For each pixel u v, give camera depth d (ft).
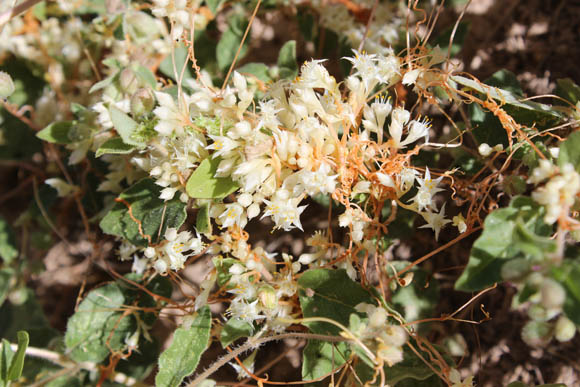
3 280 0.62
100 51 0.64
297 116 0.49
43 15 0.63
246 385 0.54
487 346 0.56
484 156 0.54
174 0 0.52
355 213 0.50
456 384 0.49
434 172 0.56
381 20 0.60
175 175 0.50
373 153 0.50
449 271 0.58
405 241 0.58
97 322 0.56
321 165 0.47
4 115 0.63
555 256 0.42
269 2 0.61
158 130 0.49
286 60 0.56
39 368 0.58
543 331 0.46
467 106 0.58
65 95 0.65
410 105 0.58
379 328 0.47
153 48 0.59
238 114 0.48
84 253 0.65
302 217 0.60
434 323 0.57
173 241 0.50
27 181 0.68
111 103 0.53
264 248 0.60
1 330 0.62
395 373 0.50
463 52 0.62
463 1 0.61
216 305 0.60
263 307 0.50
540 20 0.61
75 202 0.66
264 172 0.47
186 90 0.56
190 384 0.51
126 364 0.57
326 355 0.51
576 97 0.53
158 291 0.56
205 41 0.59
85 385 0.56
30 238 0.66
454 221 0.51
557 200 0.43
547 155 0.50
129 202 0.53
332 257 0.54
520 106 0.50
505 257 0.44
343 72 0.59
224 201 0.59
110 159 0.57
